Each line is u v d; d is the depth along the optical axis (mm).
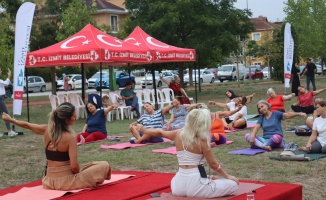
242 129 16047
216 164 6809
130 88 21828
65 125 7645
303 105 19016
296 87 28734
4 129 18656
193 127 6691
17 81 15234
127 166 10625
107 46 19297
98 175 7855
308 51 50969
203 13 32812
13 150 13367
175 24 32406
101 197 7246
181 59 22219
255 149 11953
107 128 17875
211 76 57531
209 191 6688
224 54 35250
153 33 32594
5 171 10664
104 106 20375
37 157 12305
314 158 10547
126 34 34844
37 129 7828
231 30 34375
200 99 31016
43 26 42156
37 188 7891
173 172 9836
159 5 31969
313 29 50781
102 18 64750
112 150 12781
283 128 16203
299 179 8969
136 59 20141
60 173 7695
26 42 15266
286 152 10641
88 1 62688
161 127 13766
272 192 7113
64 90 50344
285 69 22516
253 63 83375
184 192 6758
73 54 18859
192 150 6707
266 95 32531
